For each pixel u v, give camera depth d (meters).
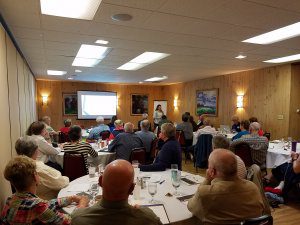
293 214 3.38
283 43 4.16
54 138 6.27
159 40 4.06
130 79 9.70
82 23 3.24
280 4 2.61
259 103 6.79
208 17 3.01
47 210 1.44
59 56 5.34
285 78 6.10
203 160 5.37
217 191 1.55
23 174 1.44
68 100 10.43
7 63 3.16
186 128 6.63
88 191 2.07
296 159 3.19
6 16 2.94
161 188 2.15
